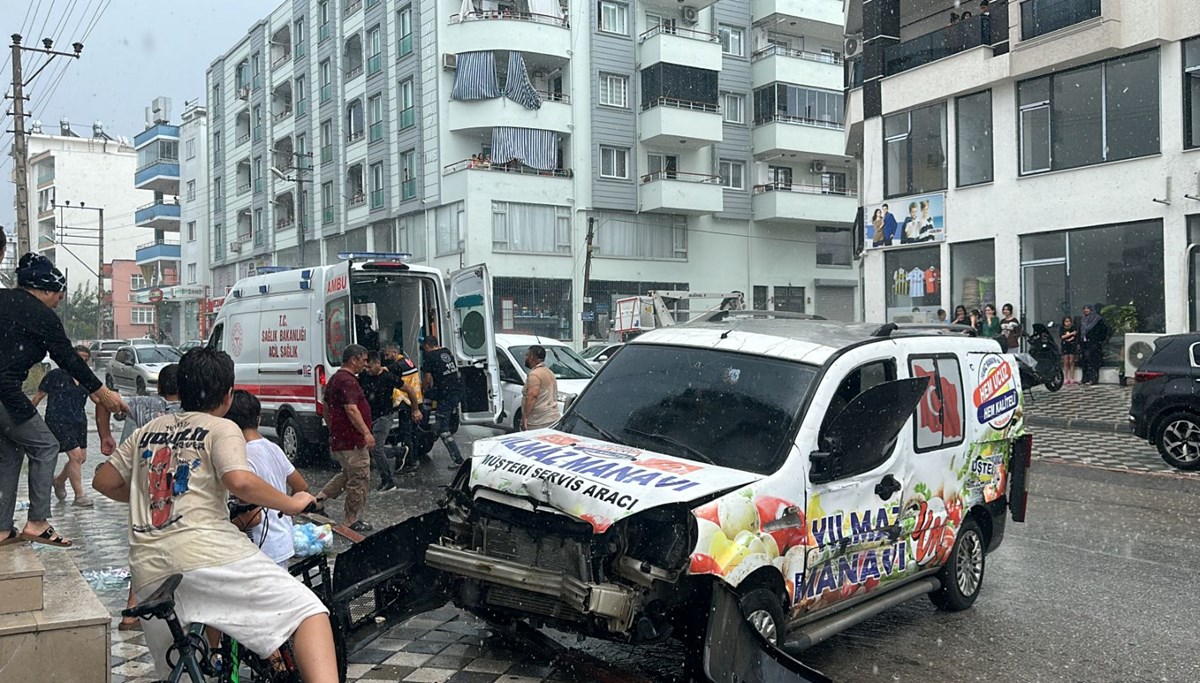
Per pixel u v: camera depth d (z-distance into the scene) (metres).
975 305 22.64
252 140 50.28
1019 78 21.42
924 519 5.83
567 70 36.34
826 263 42.88
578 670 5.01
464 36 35.03
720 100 39.84
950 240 22.94
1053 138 20.92
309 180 44.78
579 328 36.53
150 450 3.58
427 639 5.55
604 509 4.45
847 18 28.22
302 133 45.25
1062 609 6.46
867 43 25.17
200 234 57.41
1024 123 21.47
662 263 38.50
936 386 6.10
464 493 5.21
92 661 4.19
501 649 5.39
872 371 5.66
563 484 4.65
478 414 12.98
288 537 4.91
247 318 13.76
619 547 4.58
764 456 4.98
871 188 25.05
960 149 22.81
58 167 77.75
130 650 5.28
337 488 8.86
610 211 37.28
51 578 4.84
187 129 58.50
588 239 34.78
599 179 36.84
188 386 3.66
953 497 6.13
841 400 5.37
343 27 41.50
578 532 4.51
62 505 9.90
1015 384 6.99
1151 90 19.23
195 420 3.61
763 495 4.67
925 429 5.93
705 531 4.36
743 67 40.34
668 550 4.52
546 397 10.67
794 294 42.00
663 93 36.66
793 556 4.80
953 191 22.86
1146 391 12.19
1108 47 19.23
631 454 5.07
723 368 5.61
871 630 6.01
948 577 6.19
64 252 78.44
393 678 4.94
